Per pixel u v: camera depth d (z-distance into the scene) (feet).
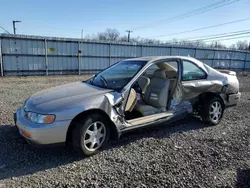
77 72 50.72
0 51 41.39
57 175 7.83
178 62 12.18
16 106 17.31
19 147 9.93
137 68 11.23
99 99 9.32
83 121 8.87
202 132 12.27
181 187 7.21
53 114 8.34
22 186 7.14
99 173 7.98
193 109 13.17
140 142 10.75
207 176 7.88
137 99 11.73
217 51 69.15
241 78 47.60
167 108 11.90
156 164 8.67
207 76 13.25
